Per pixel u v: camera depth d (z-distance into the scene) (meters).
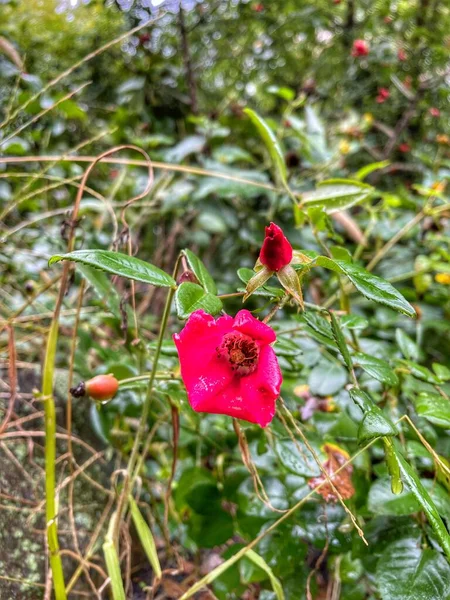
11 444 0.37
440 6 0.73
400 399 0.32
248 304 0.52
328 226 0.32
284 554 0.30
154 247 0.64
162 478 0.42
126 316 0.31
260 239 0.53
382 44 0.74
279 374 0.19
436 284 0.51
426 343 0.50
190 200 0.55
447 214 0.51
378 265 0.54
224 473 0.36
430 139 0.75
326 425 0.31
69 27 0.65
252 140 0.65
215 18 0.69
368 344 0.36
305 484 0.30
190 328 0.20
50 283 0.33
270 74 0.79
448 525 0.24
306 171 0.58
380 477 0.27
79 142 0.63
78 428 0.43
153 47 0.66
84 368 0.40
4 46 0.48
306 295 0.49
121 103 0.64
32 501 0.34
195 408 0.20
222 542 0.33
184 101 0.66
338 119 0.78
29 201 0.48
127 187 0.57
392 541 0.26
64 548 0.34
